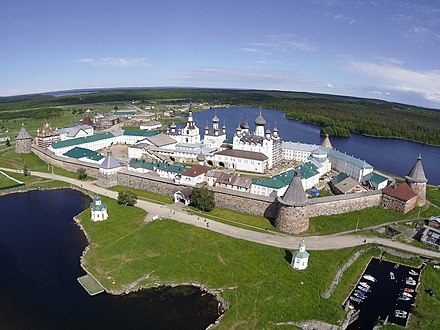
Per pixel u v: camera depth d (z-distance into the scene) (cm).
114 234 15212
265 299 11388
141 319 10575
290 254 13638
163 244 14338
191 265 13125
